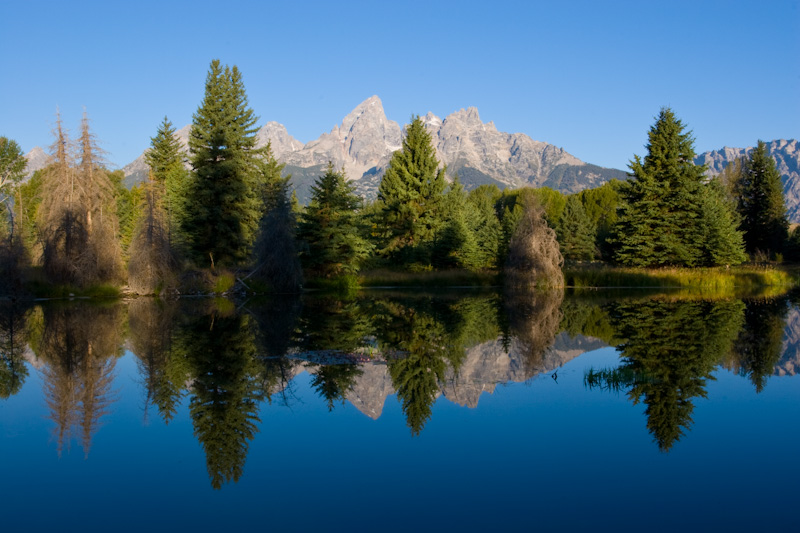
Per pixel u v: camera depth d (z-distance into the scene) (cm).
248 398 964
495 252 5656
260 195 4222
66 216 2745
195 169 3634
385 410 898
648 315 2212
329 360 1289
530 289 3791
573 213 6316
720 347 1462
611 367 1230
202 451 712
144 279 2844
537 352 1415
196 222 3466
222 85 4134
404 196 4812
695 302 2811
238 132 4553
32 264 2836
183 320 2003
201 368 1191
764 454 693
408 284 4206
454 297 3186
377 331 1762
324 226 3800
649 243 4419
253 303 2727
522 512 536
